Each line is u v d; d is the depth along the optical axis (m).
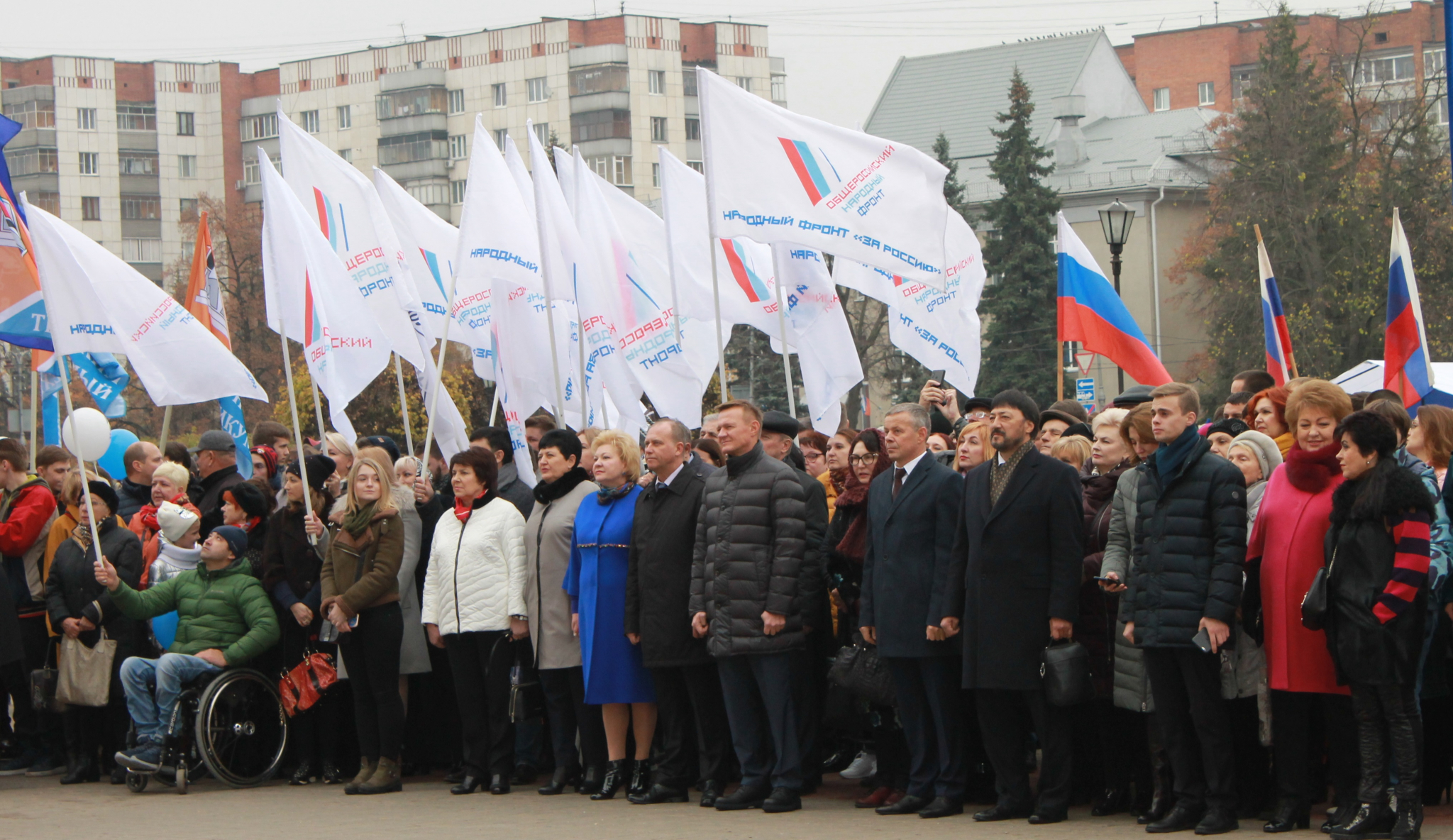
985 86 71.44
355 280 11.29
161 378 10.34
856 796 8.87
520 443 10.54
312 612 9.50
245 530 9.91
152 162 87.44
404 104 82.75
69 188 85.62
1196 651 7.27
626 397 11.27
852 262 11.46
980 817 7.79
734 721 8.41
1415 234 42.12
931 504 8.06
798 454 10.45
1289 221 43.19
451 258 12.41
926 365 11.48
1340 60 47.78
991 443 7.82
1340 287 42.72
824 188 9.54
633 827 7.79
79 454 9.62
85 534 10.02
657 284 11.48
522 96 81.50
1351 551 6.87
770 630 8.19
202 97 88.06
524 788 9.37
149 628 10.15
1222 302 45.16
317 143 11.45
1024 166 50.06
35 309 10.78
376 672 9.24
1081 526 7.71
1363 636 6.77
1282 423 8.34
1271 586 7.25
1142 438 7.92
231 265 58.62
